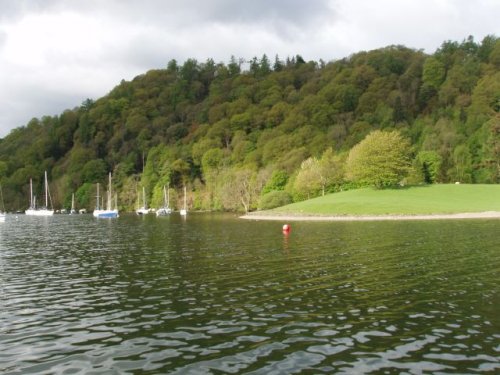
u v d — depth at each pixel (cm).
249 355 1376
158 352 1420
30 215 15212
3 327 1705
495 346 1410
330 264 2870
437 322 1650
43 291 2303
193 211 15350
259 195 13462
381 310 1816
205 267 2889
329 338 1505
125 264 3116
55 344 1514
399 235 4522
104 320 1773
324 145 15038
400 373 1231
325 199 10200
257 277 2516
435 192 10012
